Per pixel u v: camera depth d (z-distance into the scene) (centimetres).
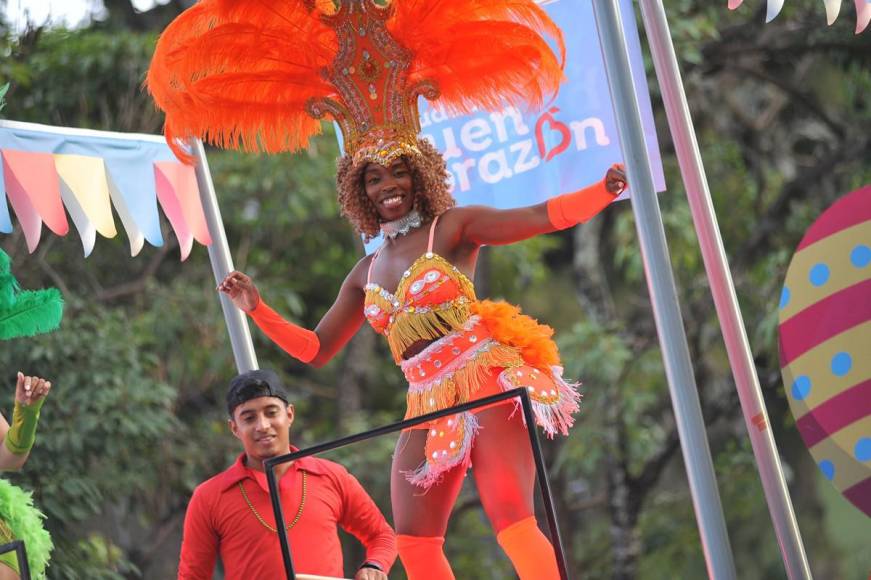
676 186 2305
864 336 909
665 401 2395
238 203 2248
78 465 1727
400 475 829
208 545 947
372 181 852
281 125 921
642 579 2342
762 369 2169
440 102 916
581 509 2320
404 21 872
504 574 2353
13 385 1744
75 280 2119
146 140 1162
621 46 914
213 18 911
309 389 2470
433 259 831
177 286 2159
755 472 2259
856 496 908
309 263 2478
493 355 817
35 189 1090
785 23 2308
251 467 955
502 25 873
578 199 820
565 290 2852
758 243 2291
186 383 2177
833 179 2314
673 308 885
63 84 2083
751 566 2527
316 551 935
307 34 888
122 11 2420
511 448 805
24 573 817
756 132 2502
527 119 1126
